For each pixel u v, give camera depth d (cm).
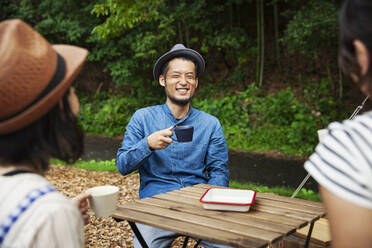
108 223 359
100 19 1160
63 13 1185
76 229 78
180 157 249
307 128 880
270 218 153
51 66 86
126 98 1277
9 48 79
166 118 259
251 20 1295
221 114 1066
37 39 86
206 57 1295
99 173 593
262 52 1167
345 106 951
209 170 262
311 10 824
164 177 246
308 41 859
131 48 1105
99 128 1205
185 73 251
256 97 1092
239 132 985
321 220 246
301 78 1138
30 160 87
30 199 77
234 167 767
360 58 70
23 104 81
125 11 741
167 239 208
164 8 980
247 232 136
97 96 1381
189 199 186
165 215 159
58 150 90
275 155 858
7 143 83
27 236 73
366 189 65
